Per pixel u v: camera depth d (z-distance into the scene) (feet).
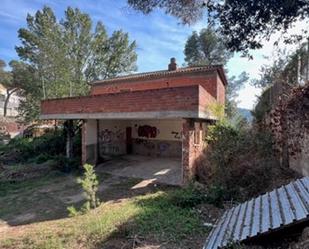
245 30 17.58
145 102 48.49
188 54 152.76
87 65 148.77
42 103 67.26
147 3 20.24
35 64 130.11
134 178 52.75
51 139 84.12
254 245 18.21
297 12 16.16
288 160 43.01
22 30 131.54
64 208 38.29
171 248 21.43
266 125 45.01
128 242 22.93
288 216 18.83
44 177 57.93
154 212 30.37
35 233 27.96
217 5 17.70
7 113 192.95
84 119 62.64
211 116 53.67
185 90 44.14
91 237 24.54
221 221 24.70
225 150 41.04
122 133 77.82
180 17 21.11
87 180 33.88
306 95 32.48
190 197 33.60
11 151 87.92
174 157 72.69
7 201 43.24
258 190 34.12
